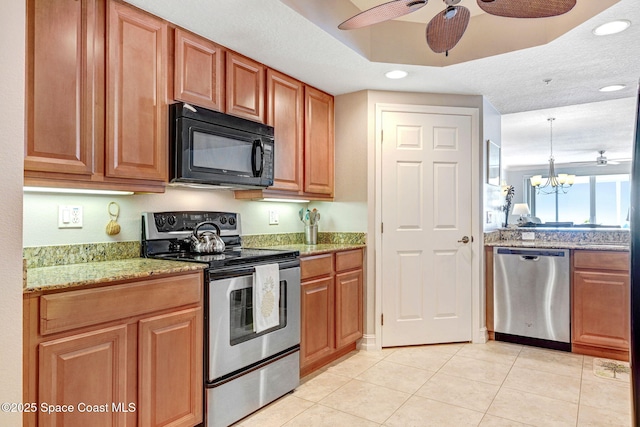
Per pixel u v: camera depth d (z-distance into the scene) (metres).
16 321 0.93
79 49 1.70
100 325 1.53
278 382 2.33
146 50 1.97
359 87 3.19
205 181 2.18
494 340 3.45
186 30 2.17
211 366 1.94
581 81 3.06
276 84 2.78
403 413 2.16
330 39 2.32
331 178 3.35
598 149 7.72
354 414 2.16
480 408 2.22
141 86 1.94
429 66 2.75
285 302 2.40
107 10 1.81
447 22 1.87
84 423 1.47
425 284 3.32
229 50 2.42
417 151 3.31
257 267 2.20
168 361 1.77
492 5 1.65
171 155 2.06
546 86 3.18
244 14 2.01
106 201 2.13
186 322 1.85
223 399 2.00
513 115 5.07
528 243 3.54
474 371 2.75
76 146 1.69
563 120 5.36
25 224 1.82
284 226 3.34
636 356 1.04
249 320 2.16
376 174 3.24
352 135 3.31
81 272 1.65
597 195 9.63
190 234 2.48
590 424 2.04
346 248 3.00
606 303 3.01
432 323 3.33
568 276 3.14
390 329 3.25
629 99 4.37
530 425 2.04
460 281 3.37
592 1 2.07
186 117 2.07
